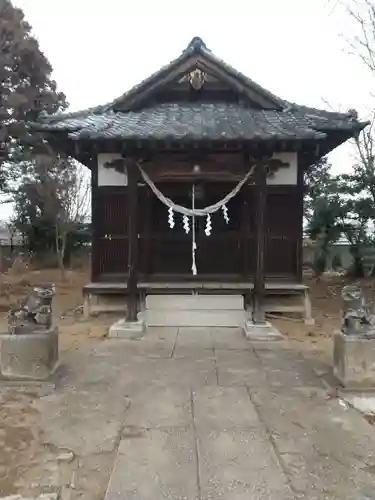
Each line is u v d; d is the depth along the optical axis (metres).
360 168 18.25
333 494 3.49
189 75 10.88
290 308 10.48
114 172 10.62
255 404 5.30
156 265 10.63
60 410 5.12
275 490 3.53
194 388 5.84
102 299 10.72
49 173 22.36
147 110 10.72
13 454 4.12
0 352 5.90
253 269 10.52
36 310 6.14
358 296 5.96
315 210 18.86
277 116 10.16
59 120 9.93
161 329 9.33
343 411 5.12
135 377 6.28
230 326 9.57
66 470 3.85
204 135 7.87
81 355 7.40
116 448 4.21
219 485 3.59
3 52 18.75
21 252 25.89
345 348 5.70
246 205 10.57
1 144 19.89
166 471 3.79
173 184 10.63
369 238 18.36
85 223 27.62
